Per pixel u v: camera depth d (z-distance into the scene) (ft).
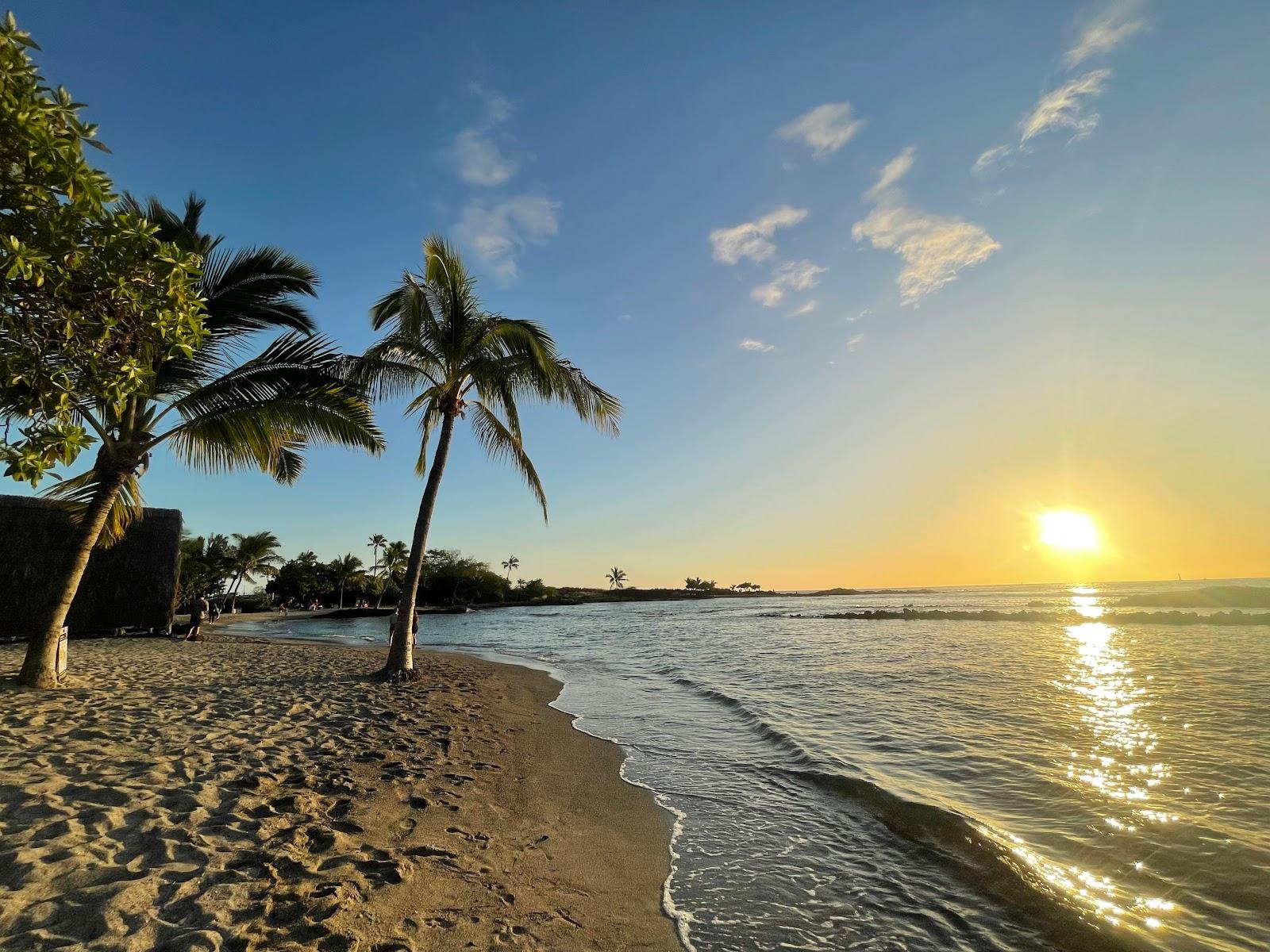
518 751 25.45
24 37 12.51
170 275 14.84
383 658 56.29
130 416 32.35
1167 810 19.20
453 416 41.98
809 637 106.32
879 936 12.57
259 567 201.57
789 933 12.62
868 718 34.32
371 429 35.55
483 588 305.94
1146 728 30.76
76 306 14.56
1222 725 31.07
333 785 18.51
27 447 14.15
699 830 18.11
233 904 11.13
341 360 36.06
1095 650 73.82
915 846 16.93
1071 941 12.31
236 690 33.58
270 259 35.35
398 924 11.50
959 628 124.36
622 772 23.86
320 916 11.20
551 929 12.20
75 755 18.62
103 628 63.46
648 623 171.42
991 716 34.53
